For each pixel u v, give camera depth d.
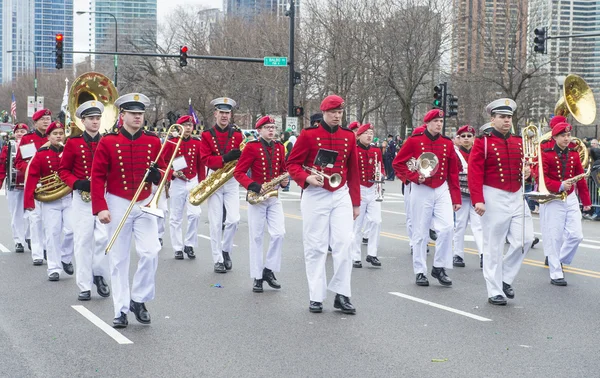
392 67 41.59
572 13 52.31
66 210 10.46
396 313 8.55
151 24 71.19
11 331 7.69
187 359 6.73
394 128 63.94
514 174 9.11
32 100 52.47
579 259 12.79
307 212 8.48
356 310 8.70
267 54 45.38
